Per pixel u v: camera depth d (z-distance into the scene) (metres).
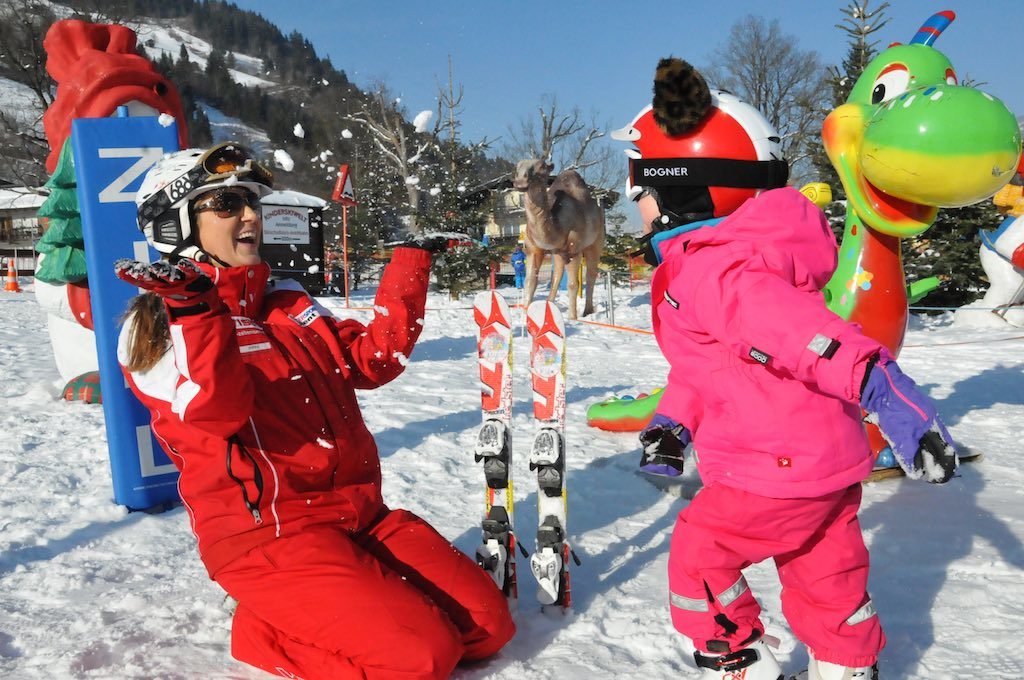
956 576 3.12
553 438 2.80
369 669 2.23
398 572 2.51
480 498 4.15
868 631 2.04
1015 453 5.09
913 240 13.90
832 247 2.04
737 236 1.97
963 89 3.47
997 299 12.34
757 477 1.96
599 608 2.87
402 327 2.80
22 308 15.36
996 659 2.48
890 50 4.23
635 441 5.45
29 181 27.69
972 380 7.76
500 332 2.89
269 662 2.36
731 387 1.98
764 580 3.13
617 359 9.46
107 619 2.74
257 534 2.37
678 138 2.42
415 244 2.85
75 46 6.15
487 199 21.83
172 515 3.87
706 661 2.10
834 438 1.93
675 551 2.12
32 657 2.48
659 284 2.16
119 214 3.83
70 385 6.29
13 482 4.19
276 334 2.62
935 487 4.30
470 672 2.44
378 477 2.74
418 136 24.08
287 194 19.84
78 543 3.48
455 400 6.71
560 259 14.00
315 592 2.28
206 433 2.36
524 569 3.30
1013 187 11.91
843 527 2.06
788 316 1.76
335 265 23.39
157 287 2.05
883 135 3.58
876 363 1.66
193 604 2.87
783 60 33.88
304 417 2.51
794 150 22.12
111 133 3.80
